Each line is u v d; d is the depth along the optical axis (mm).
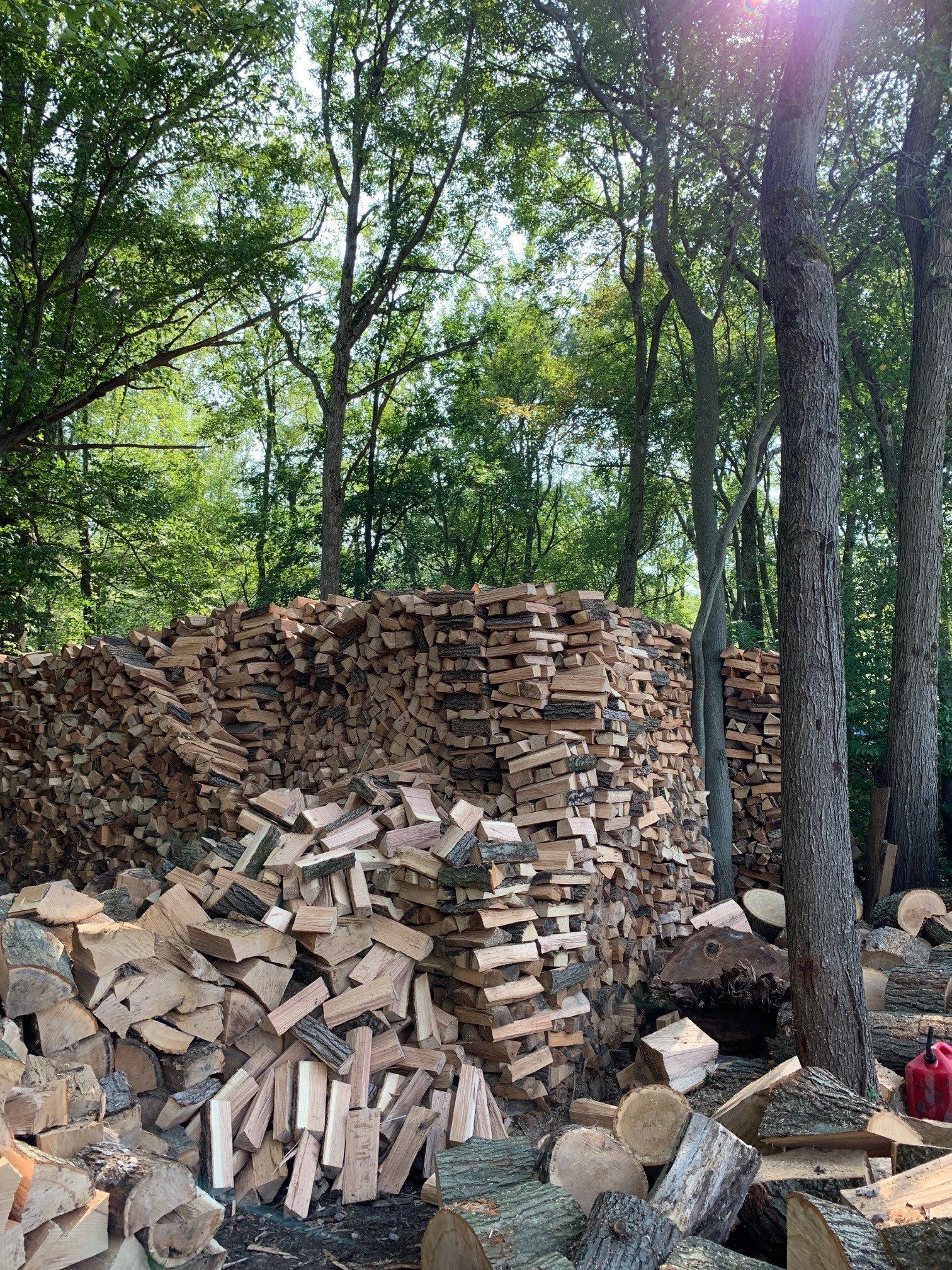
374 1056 4324
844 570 11117
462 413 21125
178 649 7547
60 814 8117
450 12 14312
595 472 21578
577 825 5238
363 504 21438
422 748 6020
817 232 4422
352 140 16438
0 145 12547
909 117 8898
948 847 9227
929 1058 3871
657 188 10000
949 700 9461
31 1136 2717
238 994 4062
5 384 12758
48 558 14516
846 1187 2980
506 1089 4652
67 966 3443
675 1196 2865
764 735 8508
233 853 4703
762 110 8680
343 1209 3809
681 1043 4641
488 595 5848
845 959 3988
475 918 4621
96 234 13852
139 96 13203
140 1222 2609
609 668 5824
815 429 4281
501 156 16391
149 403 22531
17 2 8484
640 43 10508
